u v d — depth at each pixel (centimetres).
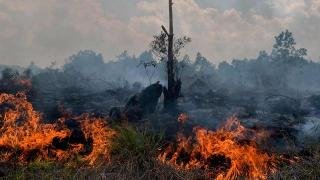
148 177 817
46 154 1277
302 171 785
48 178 871
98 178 799
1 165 1087
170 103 3041
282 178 803
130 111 2230
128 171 824
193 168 963
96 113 2517
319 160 799
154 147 891
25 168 988
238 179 976
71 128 1672
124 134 898
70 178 843
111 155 899
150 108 2695
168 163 890
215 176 1033
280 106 3459
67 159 1163
